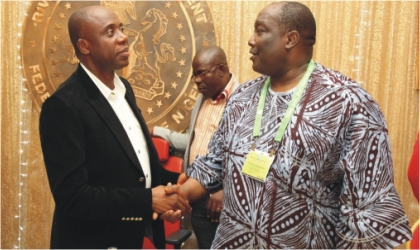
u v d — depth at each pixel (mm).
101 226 1854
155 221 2082
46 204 3449
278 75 1501
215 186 1772
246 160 1468
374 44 3053
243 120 1553
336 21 3059
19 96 3369
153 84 3238
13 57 3350
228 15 3166
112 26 1894
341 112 1373
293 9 1455
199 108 2896
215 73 2734
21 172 3432
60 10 3258
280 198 1408
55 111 1752
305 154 1379
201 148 2771
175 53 3201
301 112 1414
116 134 1846
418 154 1671
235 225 1492
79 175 1726
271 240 1419
